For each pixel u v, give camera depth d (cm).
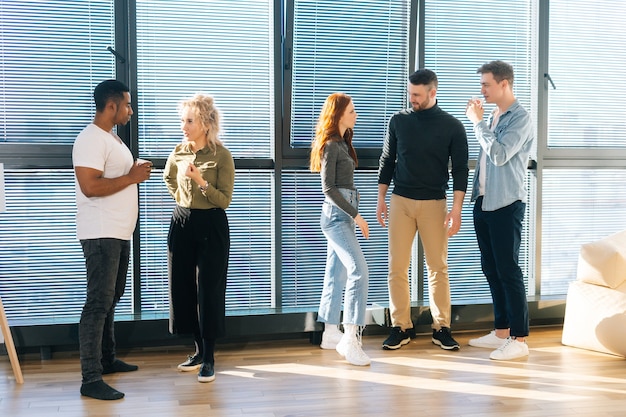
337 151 429
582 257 475
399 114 467
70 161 456
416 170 460
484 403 363
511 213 444
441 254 470
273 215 490
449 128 454
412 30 495
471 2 508
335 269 460
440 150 456
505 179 444
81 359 376
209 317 395
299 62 482
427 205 462
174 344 475
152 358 448
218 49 473
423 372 416
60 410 353
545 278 538
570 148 530
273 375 411
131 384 395
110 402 365
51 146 452
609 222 545
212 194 387
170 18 464
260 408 355
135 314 467
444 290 473
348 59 491
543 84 518
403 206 466
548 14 516
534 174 527
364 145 502
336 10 483
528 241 536
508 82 443
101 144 372
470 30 511
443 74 510
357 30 489
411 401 366
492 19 514
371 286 513
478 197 464
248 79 480
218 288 397
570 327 473
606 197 544
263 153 488
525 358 446
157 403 363
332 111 430
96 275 376
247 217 488
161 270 479
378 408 355
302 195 496
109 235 375
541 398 370
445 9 504
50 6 447
